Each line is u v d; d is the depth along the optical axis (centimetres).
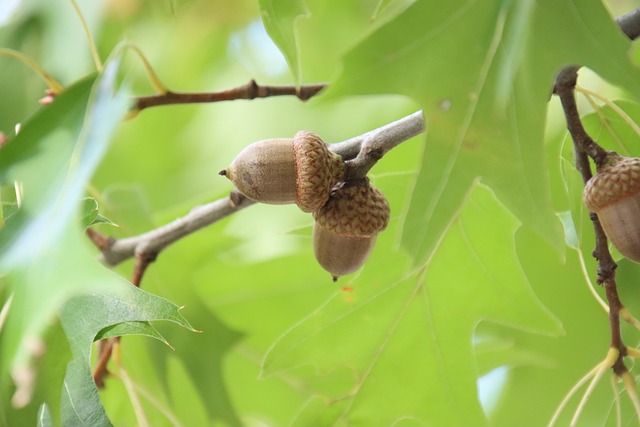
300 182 74
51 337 72
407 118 74
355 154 75
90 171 70
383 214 74
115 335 73
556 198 79
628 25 73
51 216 69
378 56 71
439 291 78
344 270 75
